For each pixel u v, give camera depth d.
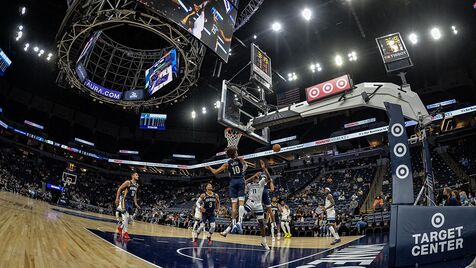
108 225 13.05
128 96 23.05
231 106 7.13
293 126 39.12
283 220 13.57
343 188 27.03
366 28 28.45
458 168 23.70
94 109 42.41
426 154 6.21
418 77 31.67
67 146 41.00
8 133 38.19
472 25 25.70
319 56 32.50
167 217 26.81
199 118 43.56
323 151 35.28
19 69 35.34
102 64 27.36
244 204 6.37
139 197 41.28
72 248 5.09
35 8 28.83
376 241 9.25
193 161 45.19
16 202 16.64
